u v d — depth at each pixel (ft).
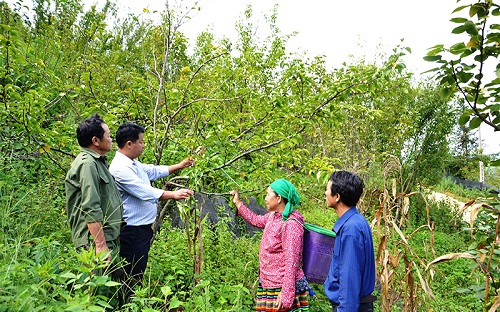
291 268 10.03
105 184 9.38
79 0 22.02
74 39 21.83
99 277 6.87
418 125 35.37
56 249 9.08
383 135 33.83
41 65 12.89
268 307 10.58
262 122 13.76
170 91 13.66
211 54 13.69
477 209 8.06
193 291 10.71
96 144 9.38
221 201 22.41
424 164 35.29
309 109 13.79
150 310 7.14
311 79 14.26
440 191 59.93
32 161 14.55
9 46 11.02
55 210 12.23
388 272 10.59
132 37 29.84
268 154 13.82
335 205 8.63
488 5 6.55
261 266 10.85
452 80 7.52
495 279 8.98
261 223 11.93
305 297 10.73
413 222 33.32
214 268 14.71
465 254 8.46
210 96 13.92
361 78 13.05
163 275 12.12
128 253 10.31
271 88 14.38
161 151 13.02
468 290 9.41
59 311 6.07
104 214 9.25
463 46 7.00
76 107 14.47
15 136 13.11
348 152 31.58
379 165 30.19
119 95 15.38
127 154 10.61
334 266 8.32
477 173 68.33
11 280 6.80
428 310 10.48
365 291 8.11
